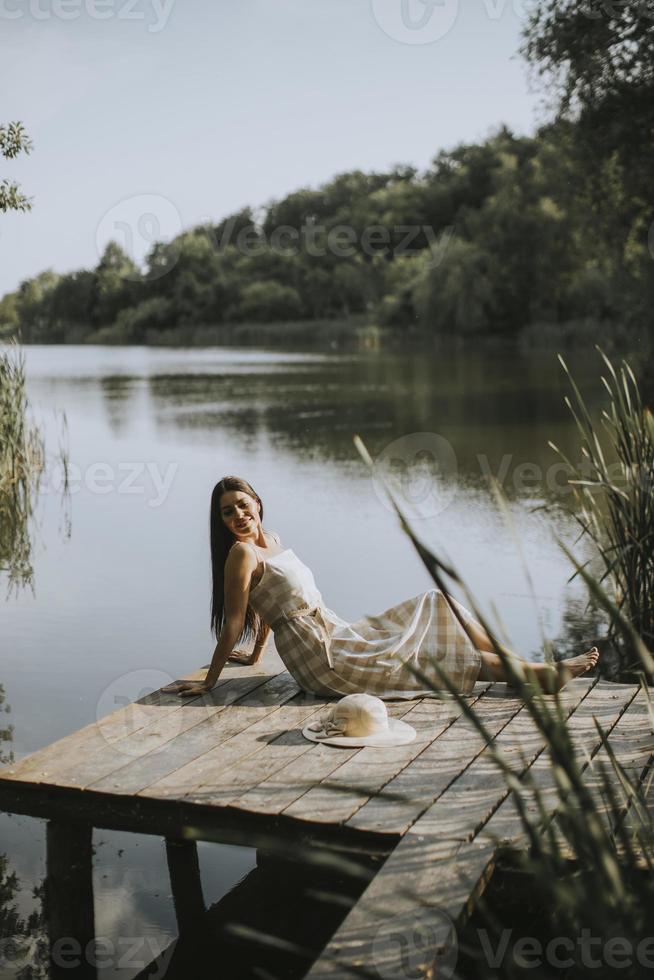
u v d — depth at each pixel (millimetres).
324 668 3387
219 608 3629
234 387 18828
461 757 2844
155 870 2686
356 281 43406
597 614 4793
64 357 32875
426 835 2365
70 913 2457
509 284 30594
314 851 2465
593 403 14156
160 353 35625
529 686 1376
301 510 7465
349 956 1900
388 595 5207
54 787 2680
